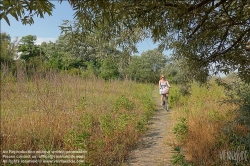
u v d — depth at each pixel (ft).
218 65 13.21
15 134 13.60
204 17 8.80
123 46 12.08
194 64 13.07
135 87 50.42
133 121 20.25
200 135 14.93
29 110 19.65
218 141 13.48
